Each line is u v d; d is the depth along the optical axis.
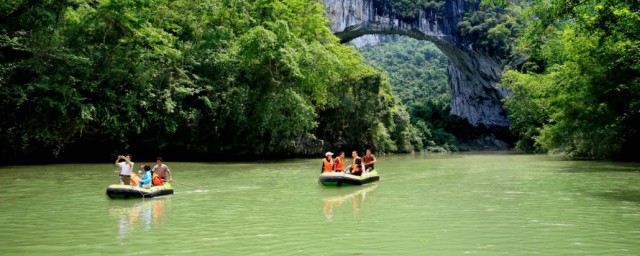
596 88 22.72
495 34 63.31
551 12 17.42
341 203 9.78
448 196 10.91
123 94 22.59
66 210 8.80
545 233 6.75
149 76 22.86
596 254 5.60
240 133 27.08
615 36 17.17
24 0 19.80
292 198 10.59
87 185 12.66
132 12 22.00
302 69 27.56
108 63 22.05
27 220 7.78
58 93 19.62
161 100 23.11
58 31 20.80
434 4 67.94
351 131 41.78
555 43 25.34
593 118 23.80
